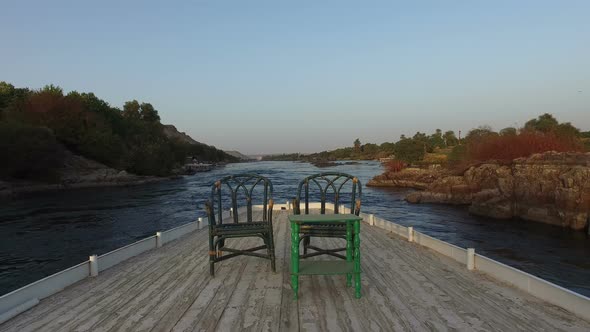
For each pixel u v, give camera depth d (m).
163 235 7.23
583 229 19.02
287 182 50.81
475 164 31.69
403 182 46.94
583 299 3.40
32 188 39.50
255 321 3.41
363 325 3.29
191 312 3.66
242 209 12.75
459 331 3.15
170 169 68.56
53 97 52.75
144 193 38.88
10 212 24.48
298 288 4.38
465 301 3.88
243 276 4.93
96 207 27.20
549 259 13.65
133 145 69.88
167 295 4.20
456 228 20.03
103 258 5.30
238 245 7.11
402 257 5.93
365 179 58.12
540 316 3.46
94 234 17.14
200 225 9.20
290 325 3.31
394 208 28.08
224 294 4.20
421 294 4.12
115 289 4.44
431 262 5.61
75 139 51.72
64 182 44.28
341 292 4.22
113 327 3.32
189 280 4.77
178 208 26.66
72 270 4.68
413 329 3.20
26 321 3.48
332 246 6.91
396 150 66.25
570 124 44.47
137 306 3.85
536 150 32.97
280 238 7.84
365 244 6.98
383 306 3.76
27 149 38.69
